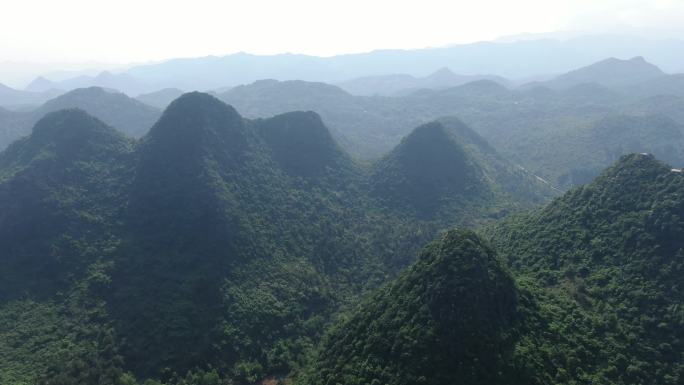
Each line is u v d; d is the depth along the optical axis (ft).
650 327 216.95
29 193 370.12
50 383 249.55
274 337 309.42
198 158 412.16
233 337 295.48
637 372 198.80
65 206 375.25
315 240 428.97
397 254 428.97
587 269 260.83
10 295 316.81
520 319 211.82
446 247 234.79
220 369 277.23
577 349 206.59
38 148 424.87
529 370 187.01
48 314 306.14
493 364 186.09
